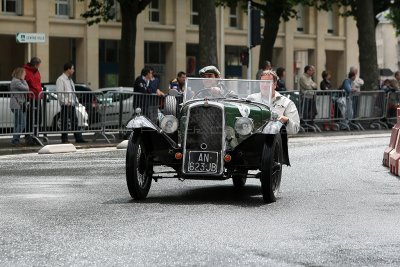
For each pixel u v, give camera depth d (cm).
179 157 1222
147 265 741
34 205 1147
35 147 2284
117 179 1514
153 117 2648
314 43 6225
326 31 6291
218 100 1286
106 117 2533
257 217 1041
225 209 1116
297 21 6150
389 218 1037
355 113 3306
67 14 4847
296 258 778
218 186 1430
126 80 4047
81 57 4922
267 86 1312
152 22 5256
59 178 1534
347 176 1576
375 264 755
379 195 1283
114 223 983
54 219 1012
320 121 3173
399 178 1547
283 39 6009
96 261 758
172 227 954
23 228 943
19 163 1872
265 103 1308
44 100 2370
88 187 1382
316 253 803
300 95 3105
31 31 4656
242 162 1257
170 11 5331
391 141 1817
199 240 868
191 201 1208
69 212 1076
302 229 946
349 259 775
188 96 1293
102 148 2395
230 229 942
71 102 2419
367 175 1598
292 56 6059
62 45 4900
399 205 1164
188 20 5422
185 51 5412
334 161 1891
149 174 1245
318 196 1270
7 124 2323
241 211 1097
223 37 5522
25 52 4662
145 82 2630
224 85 1304
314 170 1684
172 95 1305
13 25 4594
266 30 4391
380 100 3397
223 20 5516
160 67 5325
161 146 1236
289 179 1518
